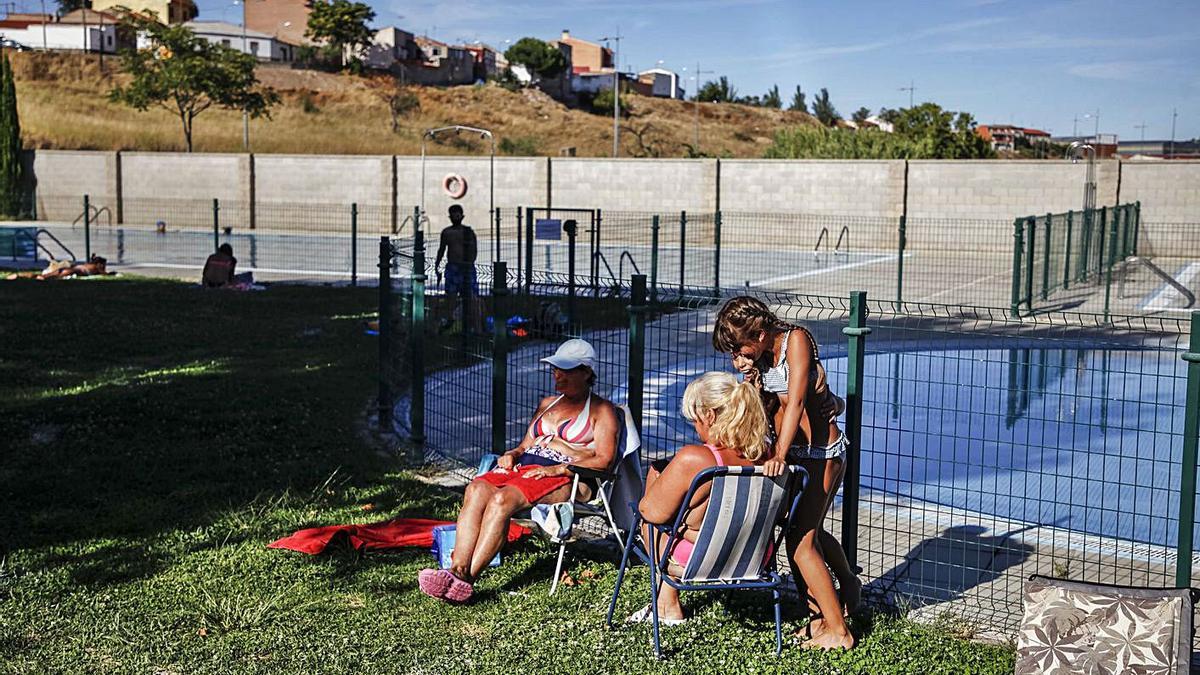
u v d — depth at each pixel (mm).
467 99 73750
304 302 17000
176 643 4562
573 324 10867
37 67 63844
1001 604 5031
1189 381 4324
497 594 5199
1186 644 3910
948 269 25359
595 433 5441
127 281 19953
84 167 40406
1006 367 11906
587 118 77312
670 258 28578
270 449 7762
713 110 91750
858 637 4715
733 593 5164
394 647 4570
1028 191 31047
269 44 87688
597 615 4934
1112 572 5402
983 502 7227
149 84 46594
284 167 38812
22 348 11820
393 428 8547
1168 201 29766
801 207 33406
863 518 6328
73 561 5469
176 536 5848
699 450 4469
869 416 9859
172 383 9961
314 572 5387
